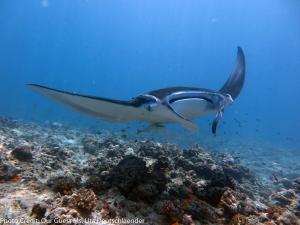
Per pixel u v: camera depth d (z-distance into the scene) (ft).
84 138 36.32
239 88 27.25
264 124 239.09
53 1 193.57
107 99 15.26
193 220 15.34
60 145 30.73
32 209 12.48
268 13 175.11
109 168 19.01
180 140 60.18
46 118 86.12
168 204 15.05
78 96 15.17
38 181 16.60
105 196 15.71
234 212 16.55
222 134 97.04
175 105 17.17
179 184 18.19
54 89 14.94
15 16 203.10
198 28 299.17
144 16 258.98
